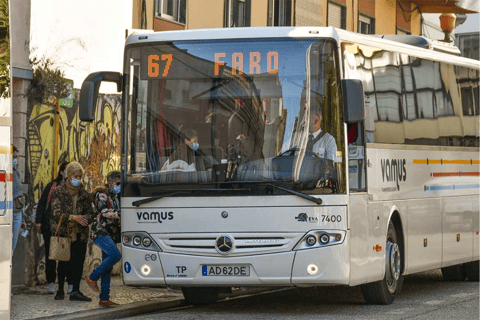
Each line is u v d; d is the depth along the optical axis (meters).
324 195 12.83
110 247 13.86
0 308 10.95
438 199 16.41
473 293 16.58
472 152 17.95
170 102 13.17
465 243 17.48
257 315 13.30
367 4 34.59
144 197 13.11
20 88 15.71
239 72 13.06
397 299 15.54
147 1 22.59
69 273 14.89
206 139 13.05
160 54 13.25
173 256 12.95
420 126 15.85
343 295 16.17
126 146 13.24
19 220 14.46
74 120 17.06
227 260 12.83
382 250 14.20
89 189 17.45
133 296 15.14
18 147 15.68
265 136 12.92
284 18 29.48
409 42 16.69
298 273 12.77
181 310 14.20
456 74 17.55
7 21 11.13
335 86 12.97
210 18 25.89
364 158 13.64
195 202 12.94
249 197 12.85
